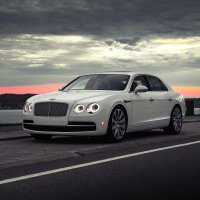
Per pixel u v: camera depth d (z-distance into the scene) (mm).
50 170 6254
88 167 6504
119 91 10164
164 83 11953
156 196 4770
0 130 12469
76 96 9617
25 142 9867
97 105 9344
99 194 4859
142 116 10578
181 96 12297
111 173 6043
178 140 10078
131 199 4652
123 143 9570
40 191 5008
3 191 5012
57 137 10977
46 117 9445
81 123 9305
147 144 9258
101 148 8570
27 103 9953
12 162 6934
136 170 6262
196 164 6754
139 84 10883
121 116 9820
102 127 9344
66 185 5305
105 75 10992
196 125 15289
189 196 4766
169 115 11625
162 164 6754
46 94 10211
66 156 7555
